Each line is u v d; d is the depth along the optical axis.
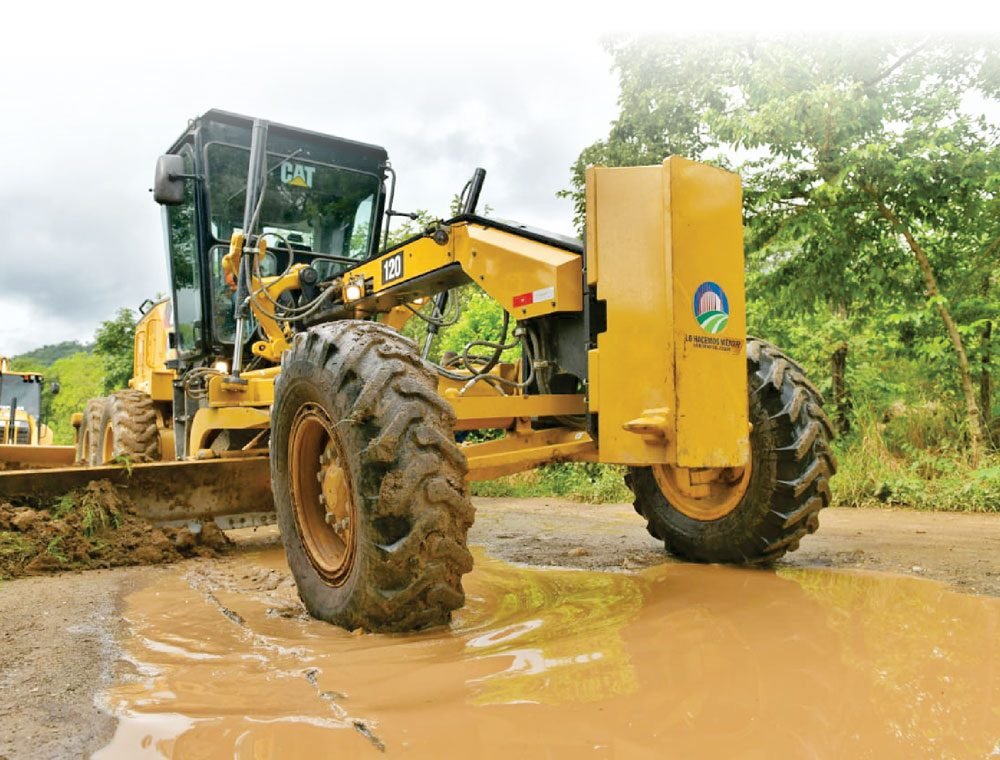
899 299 7.71
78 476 4.41
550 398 3.70
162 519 4.63
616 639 2.44
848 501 6.16
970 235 7.27
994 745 1.58
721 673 2.07
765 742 1.61
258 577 3.83
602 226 3.19
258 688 2.05
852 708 1.80
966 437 7.22
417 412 2.63
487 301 9.81
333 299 5.02
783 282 7.96
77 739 1.72
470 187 4.52
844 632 2.46
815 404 3.57
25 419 16.88
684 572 3.64
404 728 1.73
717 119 7.67
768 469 3.55
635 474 4.27
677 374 3.00
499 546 4.64
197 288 6.03
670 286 3.00
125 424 6.62
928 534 4.60
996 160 6.66
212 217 5.89
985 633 2.43
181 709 1.89
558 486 8.15
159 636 2.68
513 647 2.38
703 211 3.12
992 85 7.14
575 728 1.71
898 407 7.82
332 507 2.89
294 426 3.16
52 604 3.21
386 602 2.58
